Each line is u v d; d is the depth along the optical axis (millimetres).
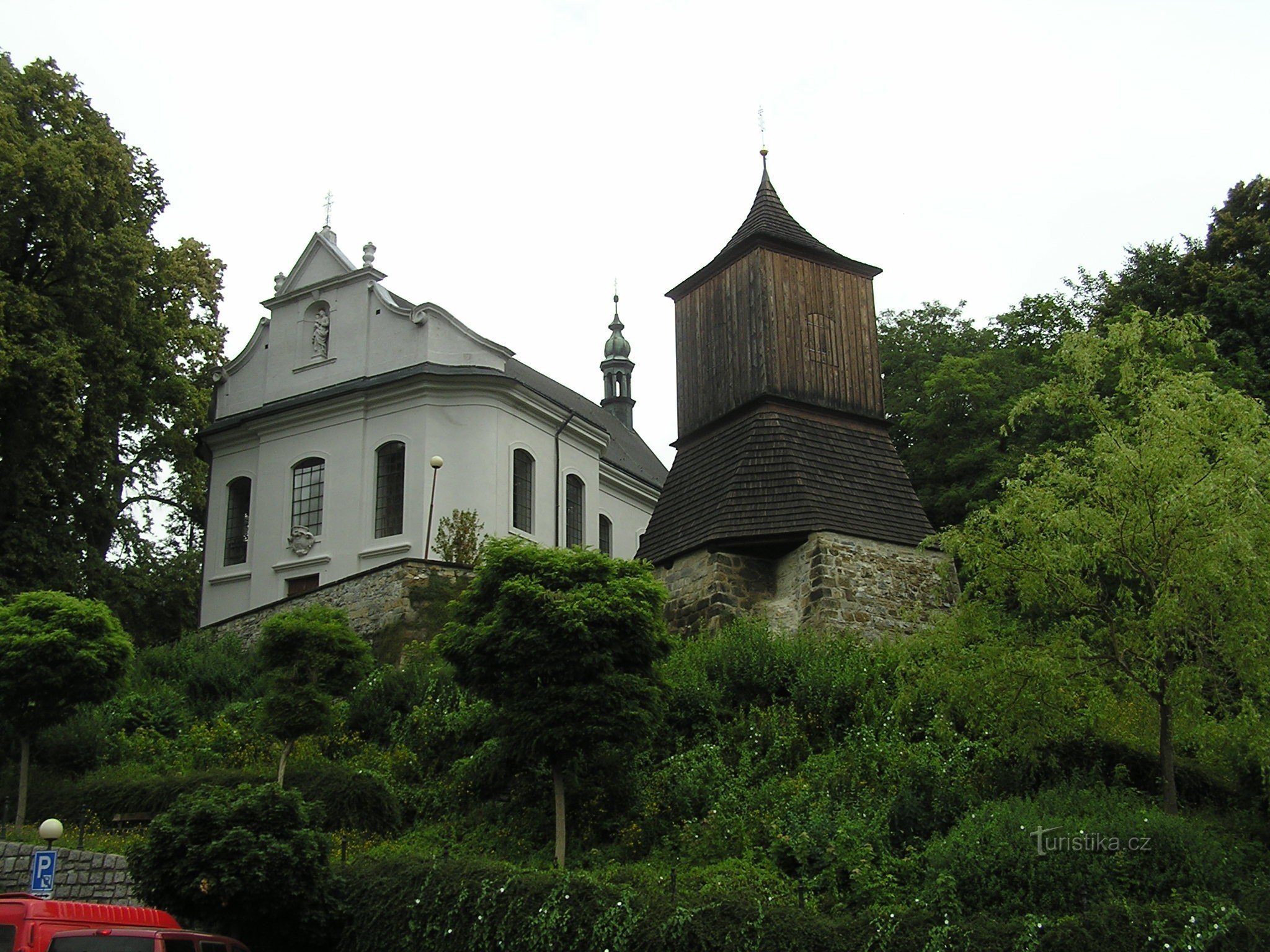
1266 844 15109
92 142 31594
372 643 26609
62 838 18109
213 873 13094
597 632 16641
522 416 32531
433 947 13391
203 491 35625
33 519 30391
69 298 31062
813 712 20219
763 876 14531
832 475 27109
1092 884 12633
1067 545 15102
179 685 25438
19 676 19406
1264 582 14102
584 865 16438
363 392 31562
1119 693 15828
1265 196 37125
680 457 29578
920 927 11836
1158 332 16547
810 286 29203
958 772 17203
